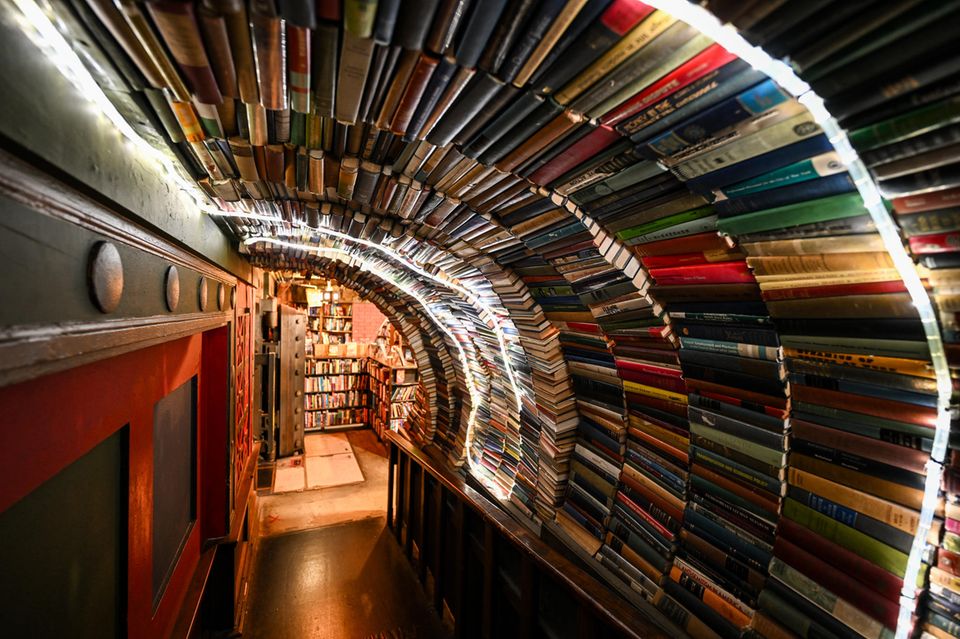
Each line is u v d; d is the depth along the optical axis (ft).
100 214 3.20
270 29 2.10
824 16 1.73
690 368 4.70
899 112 2.01
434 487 12.19
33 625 3.03
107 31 2.15
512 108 2.75
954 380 2.81
